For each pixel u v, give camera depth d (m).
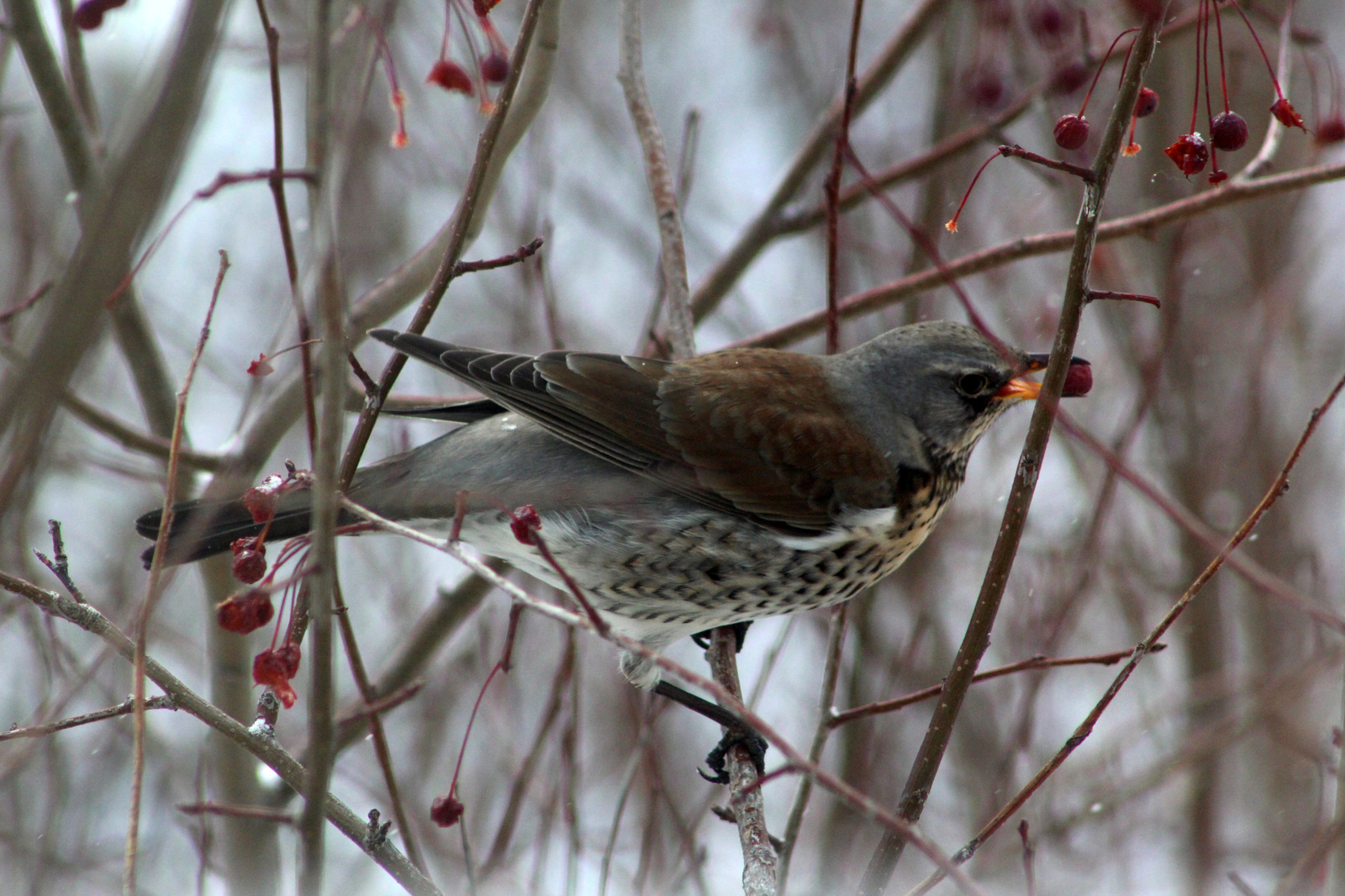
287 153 16.95
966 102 13.41
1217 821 13.86
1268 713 12.56
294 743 11.66
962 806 13.94
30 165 13.03
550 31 9.00
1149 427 15.66
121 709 6.59
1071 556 13.84
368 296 10.07
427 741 13.35
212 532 8.57
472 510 9.49
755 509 9.58
